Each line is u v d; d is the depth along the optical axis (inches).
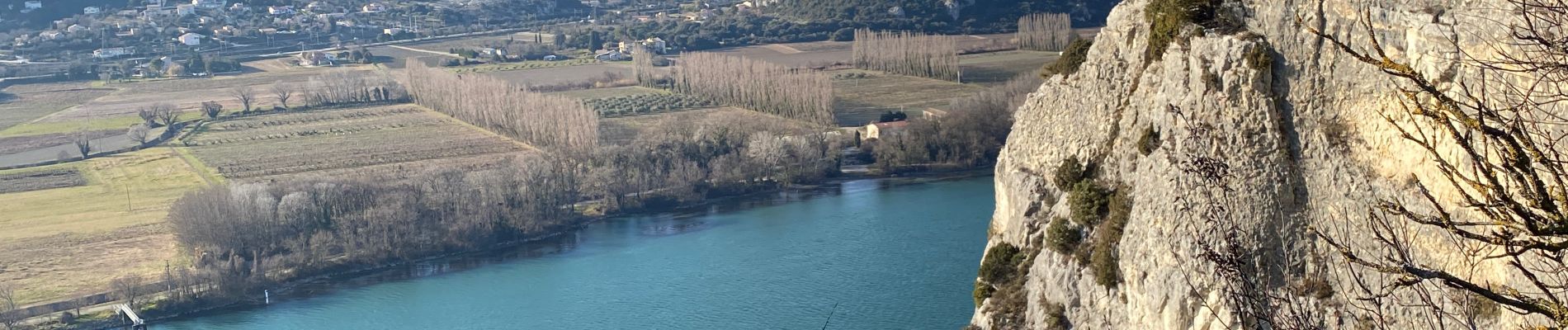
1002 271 2600.9
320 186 6825.8
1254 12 2146.9
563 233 6668.3
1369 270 1855.3
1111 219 2316.7
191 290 5733.3
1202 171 1871.3
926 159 7682.1
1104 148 2469.2
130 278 5974.4
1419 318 1761.8
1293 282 1931.6
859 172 7746.1
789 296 5044.3
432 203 6688.0
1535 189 922.1
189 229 6441.9
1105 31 2544.3
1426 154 1819.6
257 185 7101.4
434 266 6117.1
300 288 5876.0
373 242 6230.3
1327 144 1993.1
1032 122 2701.8
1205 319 1957.4
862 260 5467.5
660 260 5885.8
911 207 6565.0
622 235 6510.8
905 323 4539.9
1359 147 1964.8
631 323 4970.5
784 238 6058.1
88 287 6112.2
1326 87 2022.6
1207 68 2127.2
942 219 6181.1
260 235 6382.9
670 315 5007.4
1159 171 2137.1
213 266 6048.2
